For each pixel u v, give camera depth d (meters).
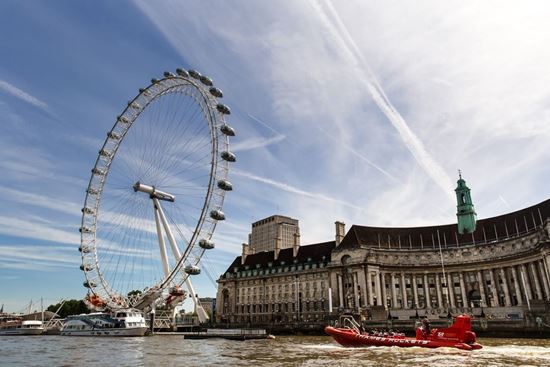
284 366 33.53
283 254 141.88
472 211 118.31
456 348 43.84
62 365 36.41
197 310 114.25
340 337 51.22
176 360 39.59
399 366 32.41
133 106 98.25
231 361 38.03
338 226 127.00
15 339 83.31
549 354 40.03
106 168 97.06
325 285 123.00
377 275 113.62
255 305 138.75
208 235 79.12
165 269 99.44
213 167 81.12
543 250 88.38
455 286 113.94
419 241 120.62
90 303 98.06
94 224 94.19
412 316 93.81
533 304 69.19
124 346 59.41
